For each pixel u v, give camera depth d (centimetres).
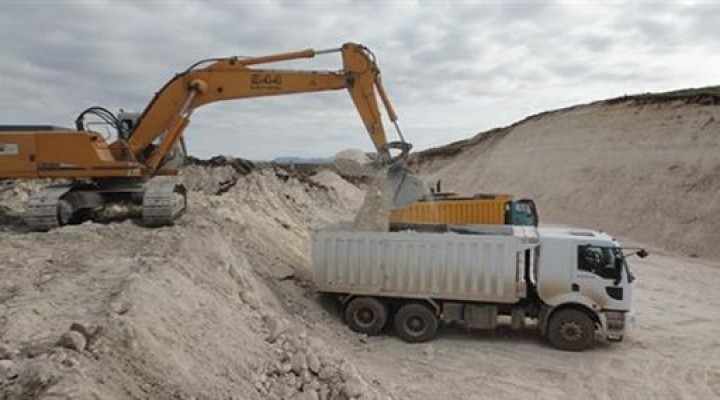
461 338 1179
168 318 757
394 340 1157
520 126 5109
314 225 2345
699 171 2802
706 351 1128
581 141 3934
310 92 1318
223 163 2642
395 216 1342
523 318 1170
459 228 1295
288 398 746
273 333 899
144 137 1317
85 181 1311
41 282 817
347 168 4769
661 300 1572
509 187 4384
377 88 1309
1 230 1231
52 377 536
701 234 2475
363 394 785
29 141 1210
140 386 602
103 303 742
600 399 903
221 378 708
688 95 3372
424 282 1159
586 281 1112
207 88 1318
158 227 1226
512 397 900
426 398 875
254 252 1337
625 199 3117
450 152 6538
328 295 1283
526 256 1153
